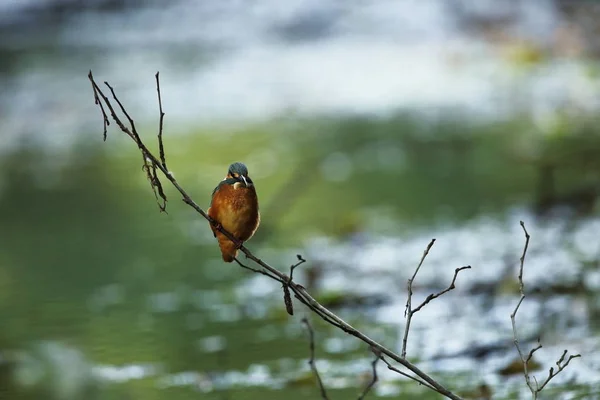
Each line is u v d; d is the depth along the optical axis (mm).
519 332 9438
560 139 17453
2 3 30891
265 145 19484
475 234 13000
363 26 29000
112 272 12523
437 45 27062
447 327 9719
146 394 8477
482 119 20188
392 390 8297
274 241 13562
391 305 10562
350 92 23781
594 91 21422
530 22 27031
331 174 17141
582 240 12273
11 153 20266
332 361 9094
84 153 19953
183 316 10688
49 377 8898
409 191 15570
